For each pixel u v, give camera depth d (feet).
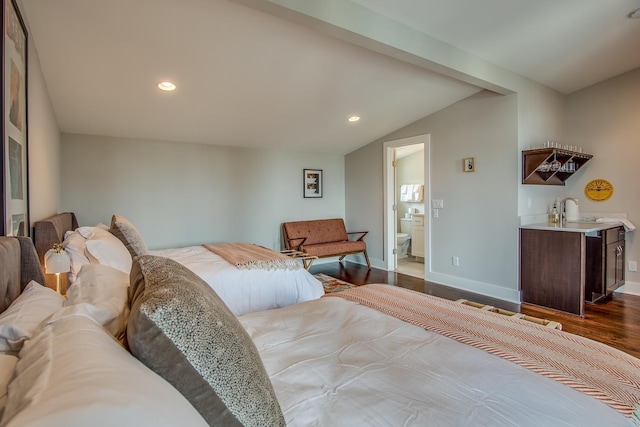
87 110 11.16
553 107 13.60
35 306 3.03
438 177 14.62
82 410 1.37
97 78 9.37
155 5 6.95
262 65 9.62
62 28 7.33
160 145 14.55
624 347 8.72
